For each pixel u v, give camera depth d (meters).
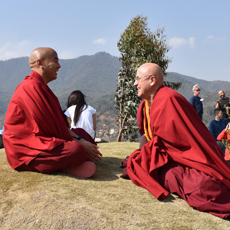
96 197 2.53
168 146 2.81
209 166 2.60
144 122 3.29
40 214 2.25
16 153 2.97
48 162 2.92
